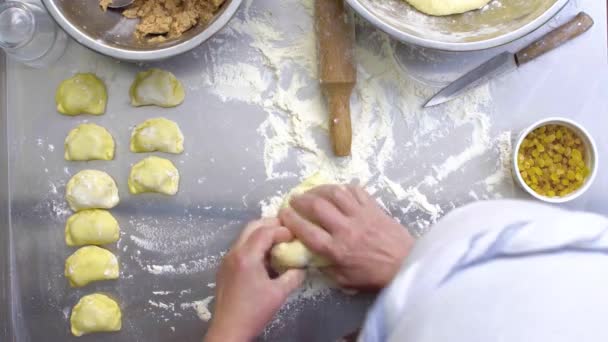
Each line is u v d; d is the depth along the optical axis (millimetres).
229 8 792
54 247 928
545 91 926
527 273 394
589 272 392
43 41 901
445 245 429
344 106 883
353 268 812
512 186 921
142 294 925
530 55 904
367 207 835
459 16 857
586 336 372
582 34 930
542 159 909
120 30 865
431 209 924
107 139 922
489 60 908
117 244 926
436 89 926
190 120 928
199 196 927
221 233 926
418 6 850
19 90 927
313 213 822
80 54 925
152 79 912
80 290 925
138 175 910
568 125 883
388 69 923
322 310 915
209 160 929
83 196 911
